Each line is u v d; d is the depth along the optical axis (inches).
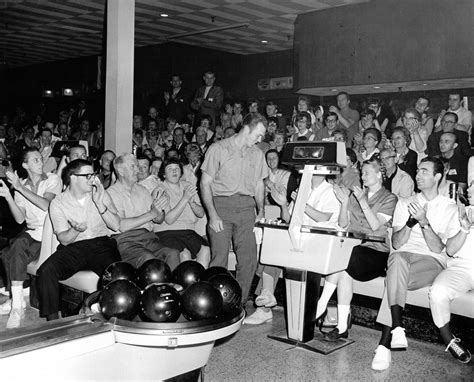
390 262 133.4
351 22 318.3
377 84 312.0
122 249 152.6
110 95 225.8
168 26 374.6
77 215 149.5
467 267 132.2
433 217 139.3
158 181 191.6
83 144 213.0
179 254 155.1
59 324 92.8
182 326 92.7
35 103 558.9
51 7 340.5
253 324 154.7
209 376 117.5
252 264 153.6
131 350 94.6
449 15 279.7
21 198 166.2
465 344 131.7
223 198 152.3
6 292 174.7
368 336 146.3
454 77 280.4
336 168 128.4
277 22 358.3
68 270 140.0
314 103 387.9
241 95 452.8
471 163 169.5
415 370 123.5
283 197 152.9
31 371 83.3
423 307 140.2
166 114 394.0
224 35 393.7
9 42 456.8
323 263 126.6
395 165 182.7
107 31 226.2
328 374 120.3
